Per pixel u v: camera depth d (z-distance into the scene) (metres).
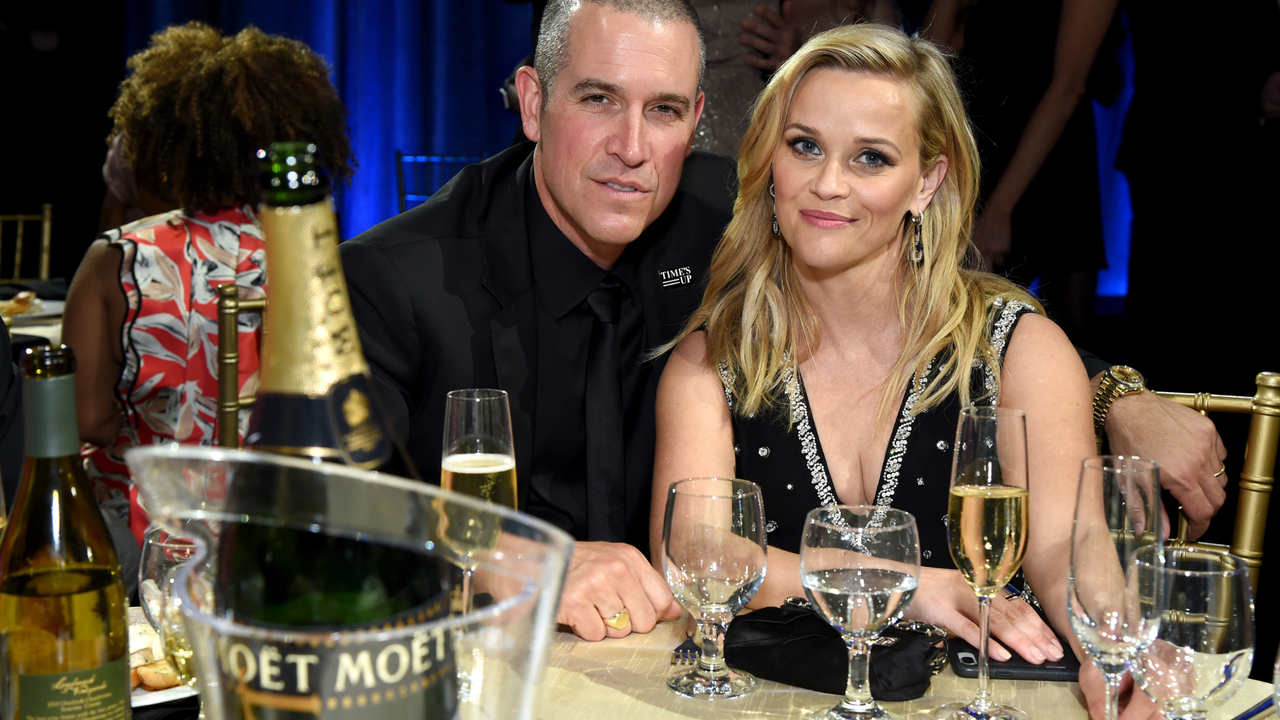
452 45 7.34
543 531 0.58
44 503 0.90
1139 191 3.87
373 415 0.65
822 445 1.70
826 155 1.52
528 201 1.81
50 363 0.83
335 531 0.59
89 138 7.02
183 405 2.16
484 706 0.60
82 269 2.11
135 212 4.18
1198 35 3.55
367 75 7.35
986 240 3.41
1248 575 0.96
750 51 3.11
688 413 1.72
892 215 1.54
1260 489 1.67
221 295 1.83
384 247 1.75
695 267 1.94
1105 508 1.03
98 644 0.89
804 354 1.71
